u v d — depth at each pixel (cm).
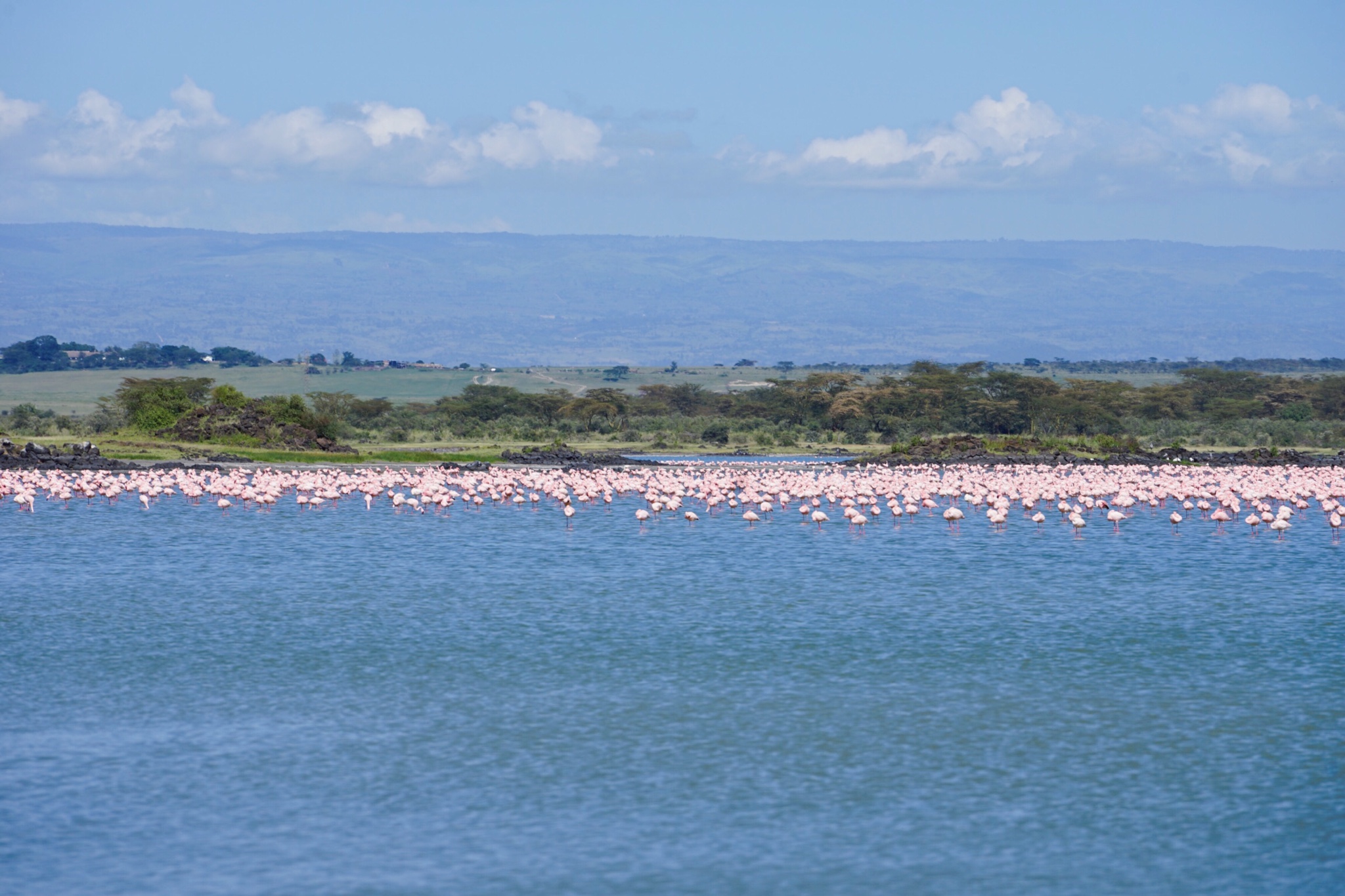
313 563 12625
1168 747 6650
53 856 5362
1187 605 10231
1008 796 6012
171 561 12744
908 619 9694
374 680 7894
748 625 9481
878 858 5359
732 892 5075
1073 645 8819
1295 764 6397
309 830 5622
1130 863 5316
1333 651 8612
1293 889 5094
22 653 8569
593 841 5522
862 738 6794
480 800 5956
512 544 14125
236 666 8219
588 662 8325
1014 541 14262
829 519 16612
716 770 6325
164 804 5900
